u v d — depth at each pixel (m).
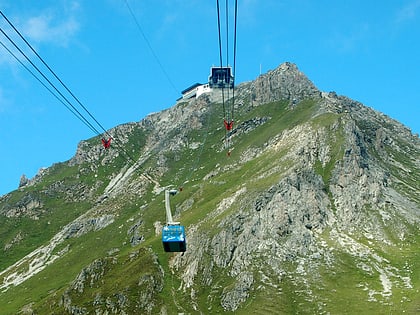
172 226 80.50
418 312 197.50
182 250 80.38
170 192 88.50
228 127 102.19
